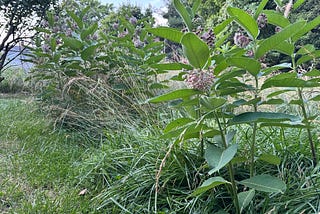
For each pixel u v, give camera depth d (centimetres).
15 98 475
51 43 323
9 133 300
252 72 122
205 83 115
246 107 207
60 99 312
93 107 288
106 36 329
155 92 295
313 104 209
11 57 606
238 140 175
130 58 306
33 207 164
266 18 145
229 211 145
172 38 128
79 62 320
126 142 216
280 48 142
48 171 215
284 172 152
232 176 128
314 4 571
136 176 175
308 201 133
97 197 174
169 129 134
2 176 208
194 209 149
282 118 118
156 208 151
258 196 144
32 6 554
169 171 168
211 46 154
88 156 233
